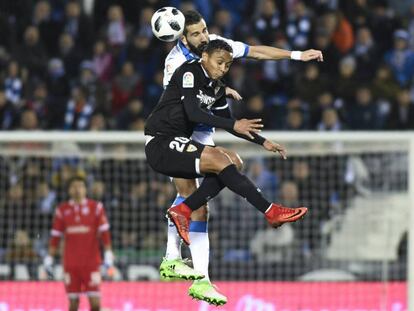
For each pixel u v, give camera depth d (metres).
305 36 47.81
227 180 21.97
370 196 38.78
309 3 49.53
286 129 44.91
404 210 38.12
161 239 38.78
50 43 48.66
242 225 38.81
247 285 36.59
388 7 53.00
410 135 34.66
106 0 50.34
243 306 36.41
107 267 36.81
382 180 38.91
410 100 45.88
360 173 39.00
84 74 46.69
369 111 45.22
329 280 37.47
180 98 22.55
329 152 36.94
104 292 37.16
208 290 23.89
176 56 23.45
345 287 36.47
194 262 24.11
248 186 21.91
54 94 47.12
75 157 38.66
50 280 37.38
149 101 46.84
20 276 37.94
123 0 50.09
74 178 37.09
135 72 47.47
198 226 24.14
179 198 24.27
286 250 38.47
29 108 45.91
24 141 36.38
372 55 47.62
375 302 36.44
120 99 46.78
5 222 38.97
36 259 38.19
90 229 36.94
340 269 38.12
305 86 45.91
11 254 38.16
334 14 48.03
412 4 53.09
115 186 39.31
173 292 36.88
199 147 22.27
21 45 48.03
